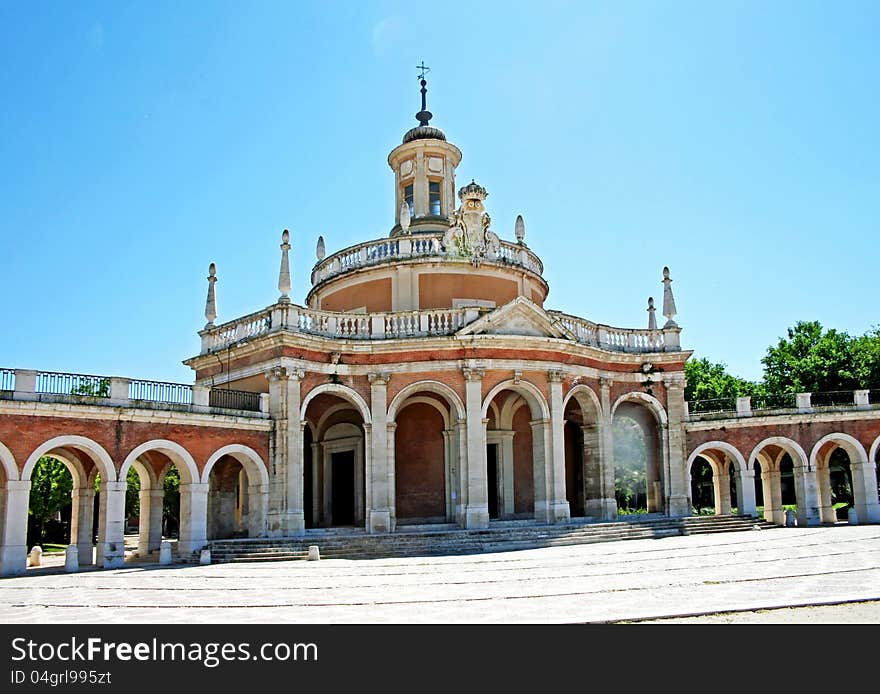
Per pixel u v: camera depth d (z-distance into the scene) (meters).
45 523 51.81
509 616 12.65
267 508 30.08
